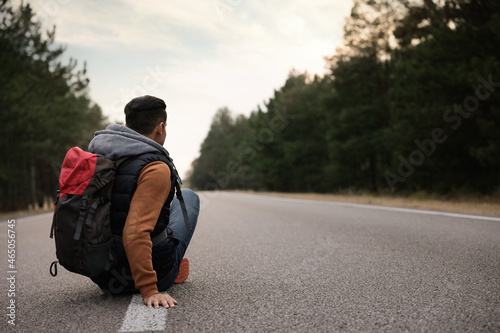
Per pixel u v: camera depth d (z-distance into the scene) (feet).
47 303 7.90
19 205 102.42
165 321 6.50
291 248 14.46
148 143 7.04
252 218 27.96
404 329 5.98
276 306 7.34
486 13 42.04
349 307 7.18
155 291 7.18
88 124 107.65
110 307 7.32
